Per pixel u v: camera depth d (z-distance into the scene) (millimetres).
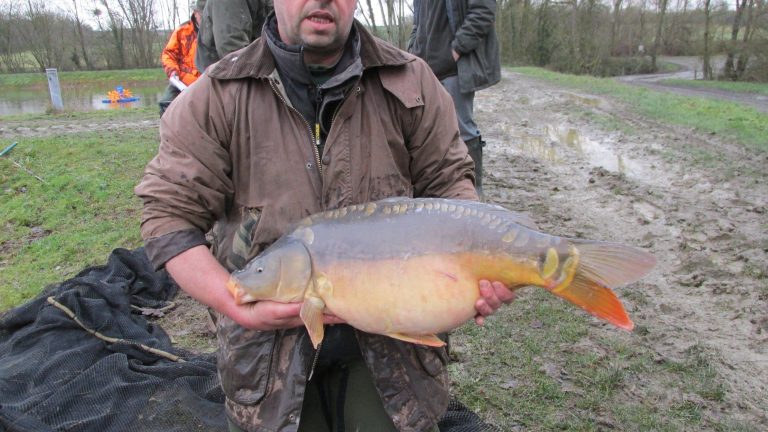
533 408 3375
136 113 15516
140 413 3246
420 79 2305
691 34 44375
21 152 9445
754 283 4711
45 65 39875
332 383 2395
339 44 2105
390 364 2215
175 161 2139
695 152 9109
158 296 4922
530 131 12227
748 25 29266
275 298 1987
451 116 2402
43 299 4246
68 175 8148
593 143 10727
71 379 3520
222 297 2070
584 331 4102
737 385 3562
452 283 1924
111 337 3902
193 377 3572
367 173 2213
